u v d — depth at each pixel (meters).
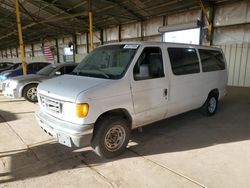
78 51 22.81
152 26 14.61
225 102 7.59
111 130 3.38
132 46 3.81
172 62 4.25
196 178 2.90
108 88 3.22
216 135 4.47
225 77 6.05
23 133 4.66
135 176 2.97
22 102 7.85
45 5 14.08
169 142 4.12
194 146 3.93
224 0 10.39
